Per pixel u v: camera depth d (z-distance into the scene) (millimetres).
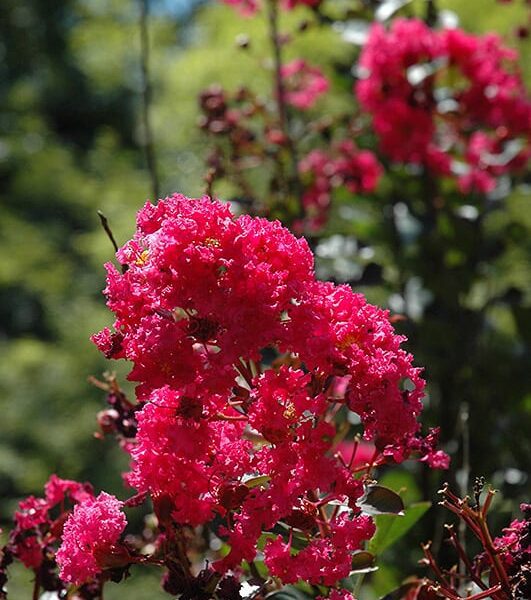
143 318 2465
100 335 2572
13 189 15758
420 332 5301
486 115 5805
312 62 9000
